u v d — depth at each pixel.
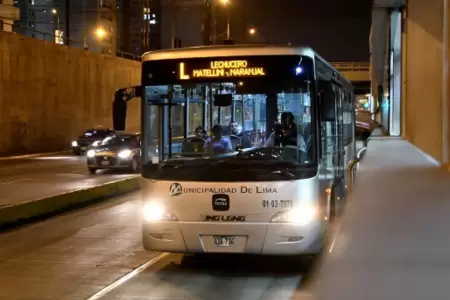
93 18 73.25
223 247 7.79
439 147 17.88
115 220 13.19
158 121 8.22
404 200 11.60
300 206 7.65
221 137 7.96
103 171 25.45
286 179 7.67
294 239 7.66
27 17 85.44
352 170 14.07
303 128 7.89
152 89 8.33
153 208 8.02
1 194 17.19
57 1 82.19
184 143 8.02
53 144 42.81
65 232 11.75
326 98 8.44
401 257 8.07
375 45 44.88
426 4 22.08
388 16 38.03
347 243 8.84
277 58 8.08
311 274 8.18
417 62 24.48
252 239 7.70
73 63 45.44
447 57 16.33
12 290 7.54
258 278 8.12
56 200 14.20
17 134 38.53
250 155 7.81
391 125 38.91
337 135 11.18
